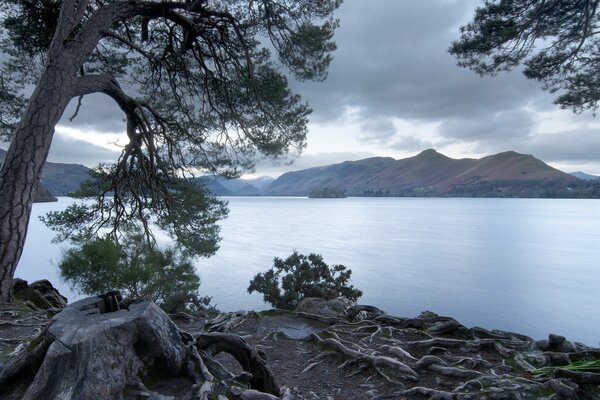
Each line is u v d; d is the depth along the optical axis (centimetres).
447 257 14788
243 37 1257
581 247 18750
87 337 228
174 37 1333
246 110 1406
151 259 966
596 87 1078
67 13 930
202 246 1520
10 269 782
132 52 1350
